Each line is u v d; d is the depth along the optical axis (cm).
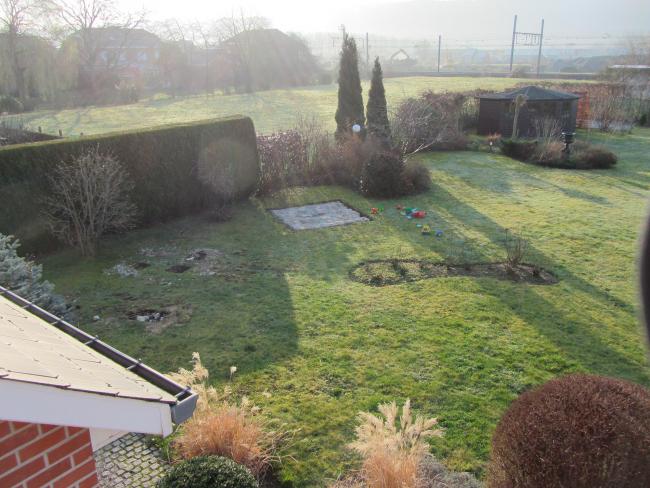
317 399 616
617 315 817
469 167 1898
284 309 844
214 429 508
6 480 290
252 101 4362
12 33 4138
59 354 293
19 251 1042
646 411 381
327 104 4084
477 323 791
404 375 661
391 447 466
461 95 2739
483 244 1137
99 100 4806
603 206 1420
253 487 421
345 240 1178
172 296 896
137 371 328
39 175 1059
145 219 1269
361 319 806
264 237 1208
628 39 5897
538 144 2033
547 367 679
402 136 2053
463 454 532
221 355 710
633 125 2822
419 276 973
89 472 331
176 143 1302
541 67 8825
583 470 351
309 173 1688
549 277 965
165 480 424
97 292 913
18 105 4050
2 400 212
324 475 506
